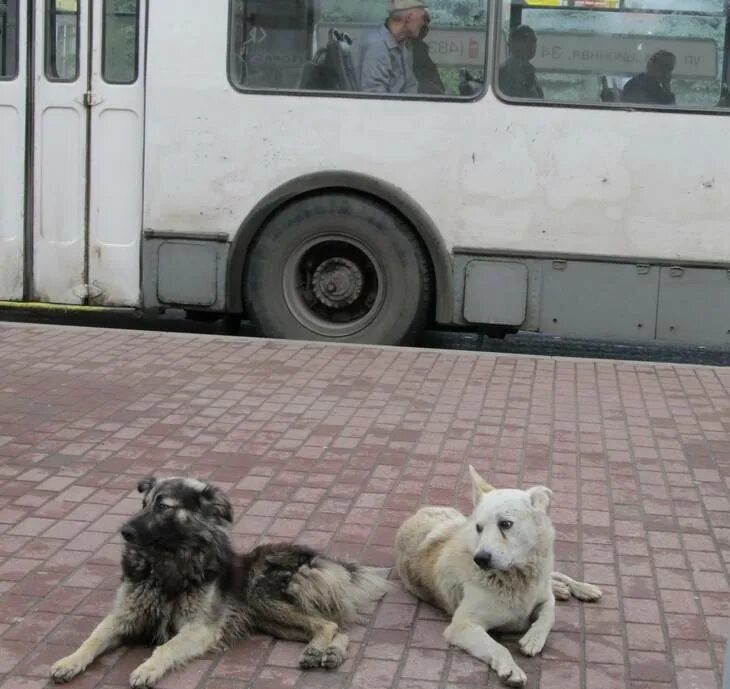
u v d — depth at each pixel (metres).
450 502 7.22
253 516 7.04
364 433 8.10
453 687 5.43
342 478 7.48
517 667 5.44
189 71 9.75
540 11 9.58
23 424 8.12
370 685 5.45
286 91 9.72
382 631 6.00
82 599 6.32
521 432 8.17
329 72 9.73
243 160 9.79
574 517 7.10
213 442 7.93
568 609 6.31
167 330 11.06
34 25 9.84
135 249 9.93
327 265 9.95
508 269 9.71
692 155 9.52
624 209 9.59
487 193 9.66
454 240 9.72
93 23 9.80
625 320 9.68
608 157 9.56
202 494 5.74
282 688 5.41
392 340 9.89
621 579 6.55
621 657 5.77
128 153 9.88
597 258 9.64
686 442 8.08
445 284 9.75
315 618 5.84
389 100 9.68
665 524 7.05
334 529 6.92
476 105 9.62
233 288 9.90
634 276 9.63
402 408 8.52
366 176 9.72
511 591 5.72
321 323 9.99
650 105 9.54
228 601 5.83
